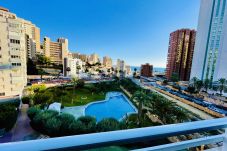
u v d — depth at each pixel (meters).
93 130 11.55
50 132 11.42
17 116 15.56
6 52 20.08
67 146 0.47
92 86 36.47
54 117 12.21
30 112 13.99
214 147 0.79
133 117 18.30
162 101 16.50
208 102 29.48
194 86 38.81
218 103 28.12
